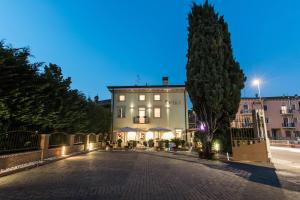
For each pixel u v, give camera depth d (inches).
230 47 756.0
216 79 677.3
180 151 921.5
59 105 629.6
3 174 341.7
